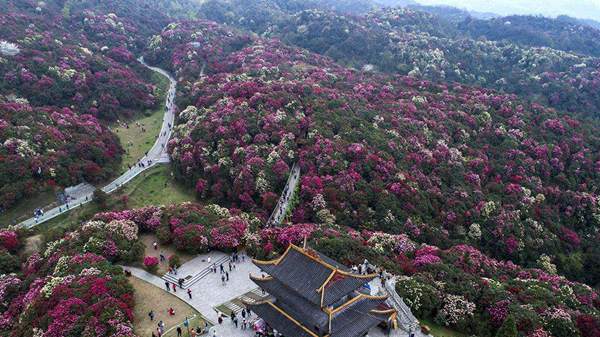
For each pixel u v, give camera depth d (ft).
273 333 161.99
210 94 460.96
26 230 276.41
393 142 371.97
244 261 226.58
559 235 342.85
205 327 173.37
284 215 305.94
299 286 144.66
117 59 619.67
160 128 477.77
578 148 423.23
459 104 475.31
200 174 362.74
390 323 167.02
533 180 380.99
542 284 225.15
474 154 398.62
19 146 331.57
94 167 358.43
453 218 322.55
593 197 373.20
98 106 481.87
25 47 496.64
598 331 188.85
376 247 240.53
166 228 243.19
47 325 167.63
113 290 183.52
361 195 314.55
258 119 389.60
